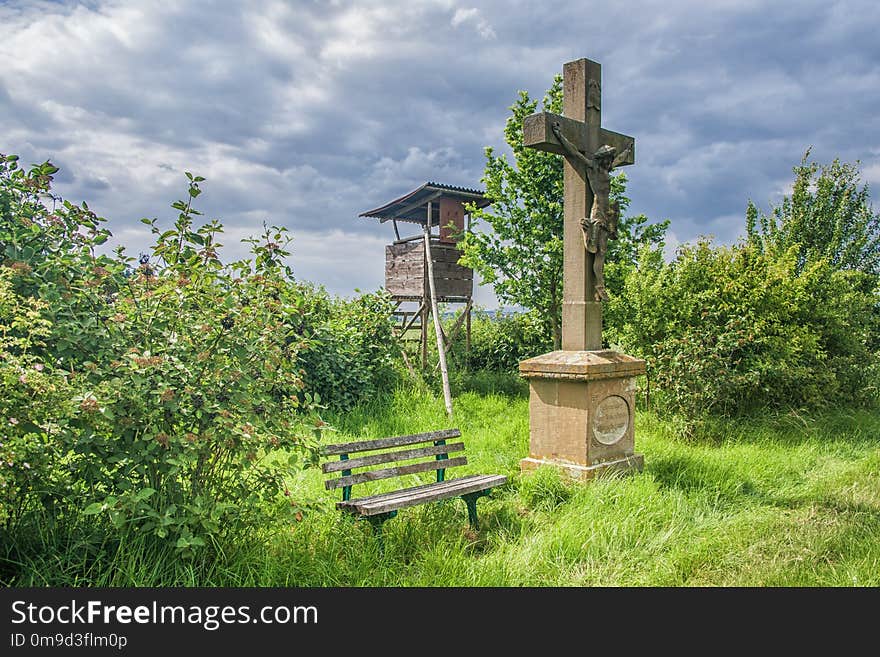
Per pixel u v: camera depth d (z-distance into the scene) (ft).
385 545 16.34
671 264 37.63
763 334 34.37
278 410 15.38
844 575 15.96
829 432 33.42
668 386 32.99
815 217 59.82
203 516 13.20
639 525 18.61
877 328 50.44
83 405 12.60
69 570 13.00
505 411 37.24
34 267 15.99
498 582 15.03
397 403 37.35
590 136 24.34
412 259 46.29
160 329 14.98
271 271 16.74
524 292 42.73
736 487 23.11
